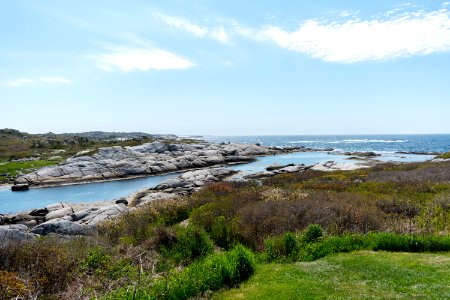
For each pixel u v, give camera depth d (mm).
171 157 70438
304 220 13258
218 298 6898
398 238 10258
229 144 99000
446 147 124125
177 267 9688
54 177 50875
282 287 7195
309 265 8797
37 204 36031
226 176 50406
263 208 15086
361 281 7375
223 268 7840
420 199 18000
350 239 10539
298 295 6699
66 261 8398
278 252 10133
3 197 40188
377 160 67000
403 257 9094
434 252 9820
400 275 7648
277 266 8898
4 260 8031
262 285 7438
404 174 30297
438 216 13406
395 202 16578
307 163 68750
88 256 8930
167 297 6691
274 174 48250
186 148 82625
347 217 13102
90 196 39875
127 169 57250
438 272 7750
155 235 12180
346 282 7348
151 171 59281
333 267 8484
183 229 12672
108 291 6617
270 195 19922
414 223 12992
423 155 83188
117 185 48219
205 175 48062
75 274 7992
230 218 15141
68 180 50906
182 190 36031
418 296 6406
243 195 21359
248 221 13617
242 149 92250
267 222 13078
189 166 65875
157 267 8984
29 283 6953
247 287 7391
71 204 31344
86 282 7656
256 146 99188
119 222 16859
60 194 41656
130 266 8023
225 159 74500
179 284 6980
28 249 8648
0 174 54188
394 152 94625
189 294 6977
